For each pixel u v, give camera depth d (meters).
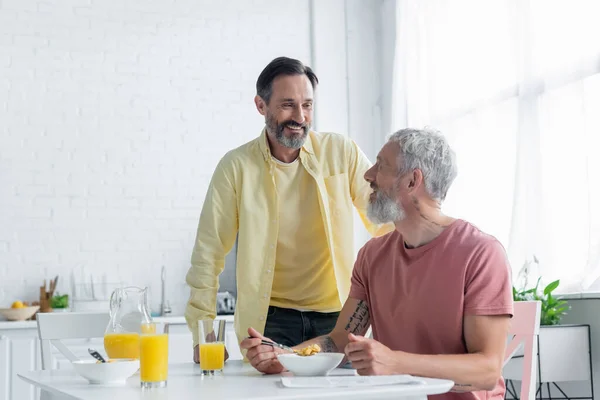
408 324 1.81
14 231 4.46
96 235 4.59
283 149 2.33
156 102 4.76
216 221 2.32
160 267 4.68
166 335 1.56
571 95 3.54
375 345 1.58
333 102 5.07
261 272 2.31
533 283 3.66
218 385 1.55
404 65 4.87
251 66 4.96
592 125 3.45
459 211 4.26
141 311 1.78
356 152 2.44
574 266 3.50
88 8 4.67
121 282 4.58
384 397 1.38
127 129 4.70
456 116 4.34
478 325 1.71
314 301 2.35
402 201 1.84
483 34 4.15
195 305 2.29
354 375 1.70
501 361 1.70
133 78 4.73
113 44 4.71
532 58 3.72
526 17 3.75
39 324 2.44
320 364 1.66
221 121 4.87
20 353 3.94
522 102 3.75
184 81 4.82
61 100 4.59
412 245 1.88
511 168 3.95
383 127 5.10
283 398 1.31
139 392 1.45
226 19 4.94
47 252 4.50
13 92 4.51
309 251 2.35
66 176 4.57
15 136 4.50
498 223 4.00
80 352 3.98
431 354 1.75
